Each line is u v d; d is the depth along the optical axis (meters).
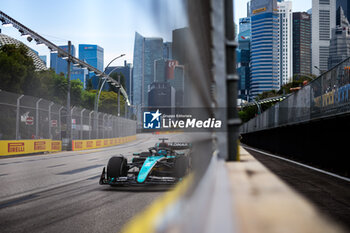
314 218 1.37
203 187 1.88
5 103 20.81
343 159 9.65
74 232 3.94
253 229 1.13
